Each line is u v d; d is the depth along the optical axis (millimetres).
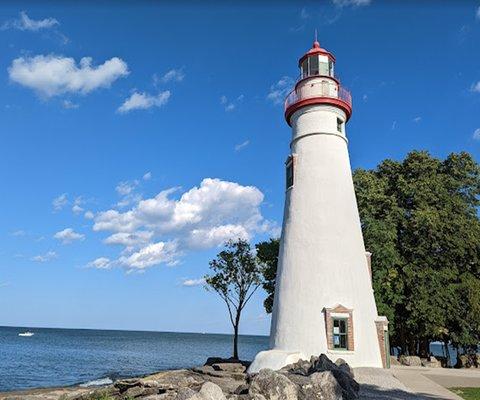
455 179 41500
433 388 20219
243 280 44750
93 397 25312
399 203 40344
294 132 29031
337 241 25875
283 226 28141
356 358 23906
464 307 36844
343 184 27375
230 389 18422
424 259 37438
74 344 129125
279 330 25406
